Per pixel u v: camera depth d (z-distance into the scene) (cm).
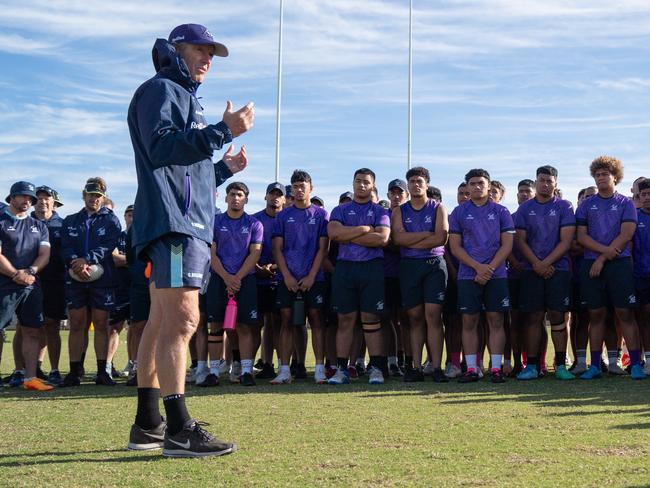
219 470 300
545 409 479
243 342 727
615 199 756
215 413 477
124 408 530
